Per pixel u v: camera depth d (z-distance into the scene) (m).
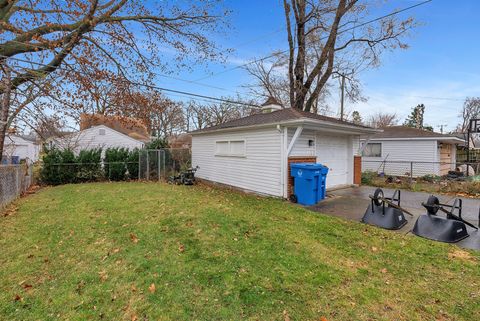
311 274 3.19
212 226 5.00
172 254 3.76
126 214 5.99
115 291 2.85
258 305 2.57
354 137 10.81
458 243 4.19
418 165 14.55
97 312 2.49
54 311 2.52
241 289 2.85
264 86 20.70
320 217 5.80
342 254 3.79
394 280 3.07
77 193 9.16
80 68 6.27
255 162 9.09
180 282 3.00
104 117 7.36
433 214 4.75
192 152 13.65
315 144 9.07
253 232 4.71
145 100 8.02
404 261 3.56
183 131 30.73
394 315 2.44
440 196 8.57
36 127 7.15
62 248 4.05
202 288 2.88
